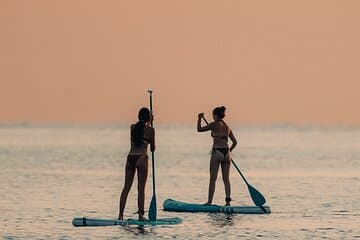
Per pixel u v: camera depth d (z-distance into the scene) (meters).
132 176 49.53
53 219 52.06
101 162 120.94
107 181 83.88
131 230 47.25
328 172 101.25
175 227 48.38
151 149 49.66
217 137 56.12
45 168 105.44
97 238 44.47
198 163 120.06
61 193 69.62
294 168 109.75
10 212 55.53
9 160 126.00
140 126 49.16
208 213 55.16
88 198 65.25
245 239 44.50
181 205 55.97
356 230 47.88
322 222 51.09
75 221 48.88
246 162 124.88
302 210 57.47
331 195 69.12
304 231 47.38
